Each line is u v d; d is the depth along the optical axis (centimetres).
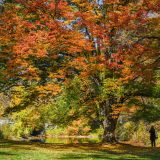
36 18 2583
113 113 2708
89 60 2492
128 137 4306
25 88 2969
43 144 2781
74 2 2592
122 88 2559
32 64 2716
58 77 2630
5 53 2480
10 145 2492
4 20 2462
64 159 1836
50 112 2884
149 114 2988
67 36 2383
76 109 2767
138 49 2334
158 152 2444
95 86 2700
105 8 2550
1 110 4594
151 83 2719
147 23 2366
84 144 2947
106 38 2367
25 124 4047
